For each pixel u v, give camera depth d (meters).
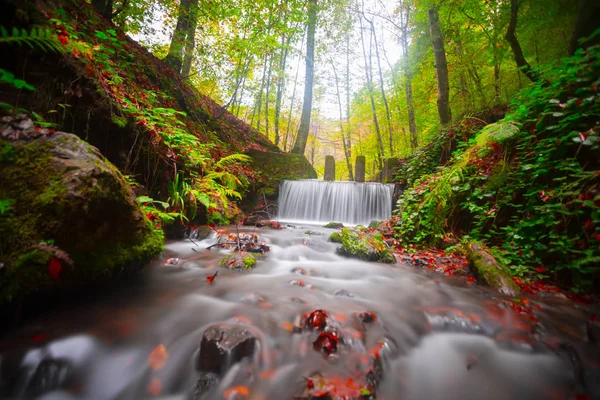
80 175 2.06
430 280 3.54
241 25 7.86
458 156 5.94
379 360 1.76
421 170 8.43
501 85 9.85
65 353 1.68
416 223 5.66
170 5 7.68
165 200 4.93
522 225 3.76
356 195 9.48
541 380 1.77
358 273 3.77
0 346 1.65
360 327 2.12
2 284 1.64
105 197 2.21
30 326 1.84
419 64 12.41
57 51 3.31
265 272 3.51
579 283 3.04
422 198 6.09
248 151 10.27
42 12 3.27
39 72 3.29
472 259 3.76
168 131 4.92
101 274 2.28
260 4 7.69
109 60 4.86
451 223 5.22
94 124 3.94
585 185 3.25
